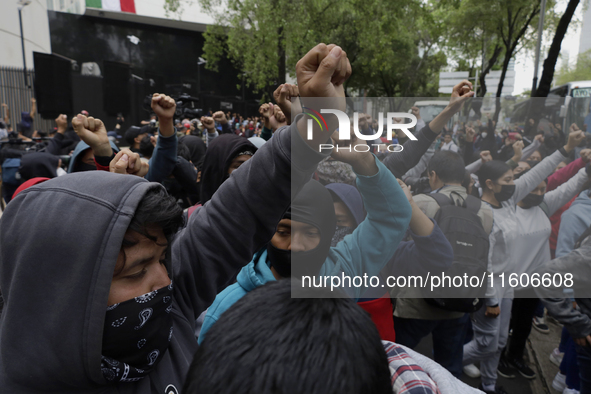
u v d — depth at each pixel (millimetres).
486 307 2090
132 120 18344
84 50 20703
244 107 25781
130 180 731
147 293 767
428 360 803
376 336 557
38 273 658
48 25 17797
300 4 10891
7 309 671
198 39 23891
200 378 508
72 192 688
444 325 1934
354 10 12438
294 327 518
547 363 2779
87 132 1571
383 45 13141
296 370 487
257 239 1010
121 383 766
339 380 491
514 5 10719
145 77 22344
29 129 7992
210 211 993
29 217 670
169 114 1944
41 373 676
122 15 21047
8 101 12516
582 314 1805
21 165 3363
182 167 2723
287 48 11211
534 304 2553
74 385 708
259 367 486
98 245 666
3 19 12906
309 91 682
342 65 691
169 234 776
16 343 671
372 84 20328
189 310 979
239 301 580
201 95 23781
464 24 12484
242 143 2074
